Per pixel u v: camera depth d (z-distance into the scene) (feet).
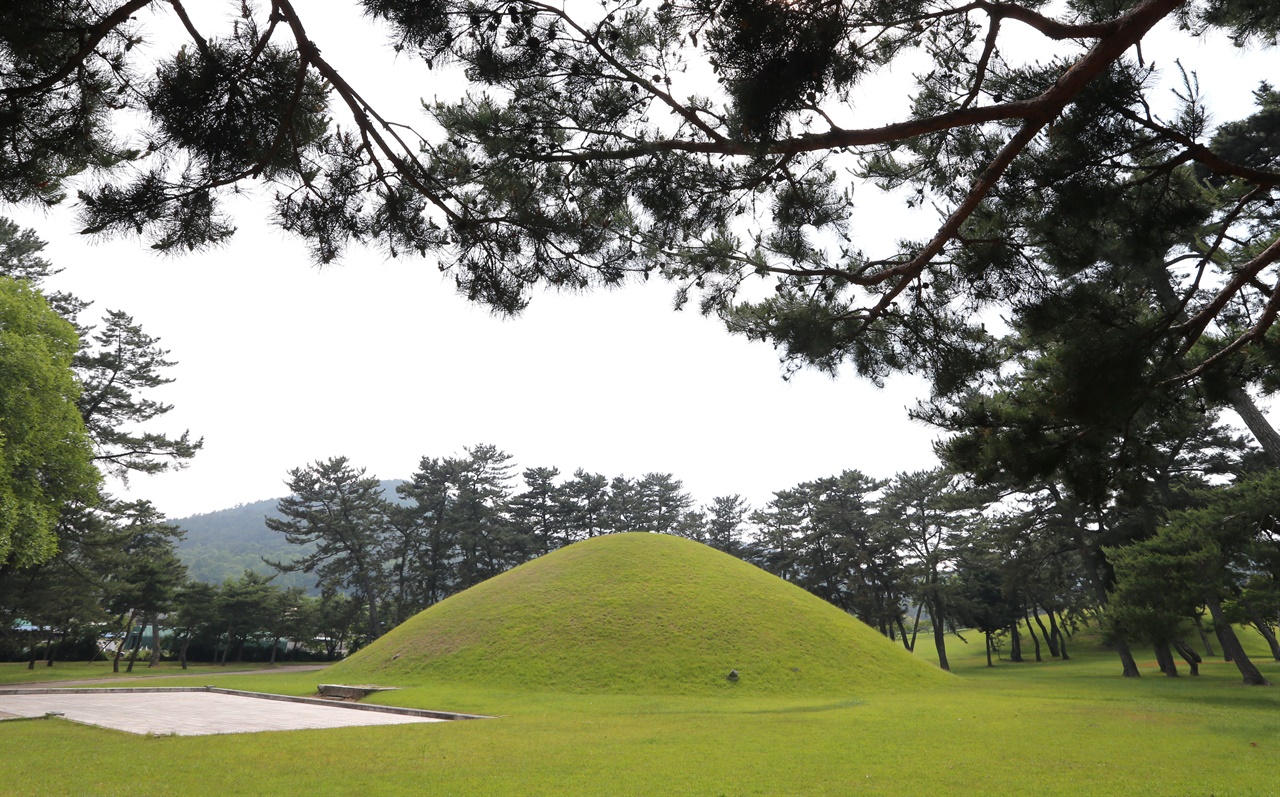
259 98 14.42
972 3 17.28
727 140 17.06
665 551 129.29
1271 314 22.40
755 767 40.29
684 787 34.94
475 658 97.71
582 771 39.06
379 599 228.02
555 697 81.82
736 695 85.81
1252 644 172.76
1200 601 58.13
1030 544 128.16
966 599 176.24
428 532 232.73
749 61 13.99
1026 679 110.22
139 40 13.83
